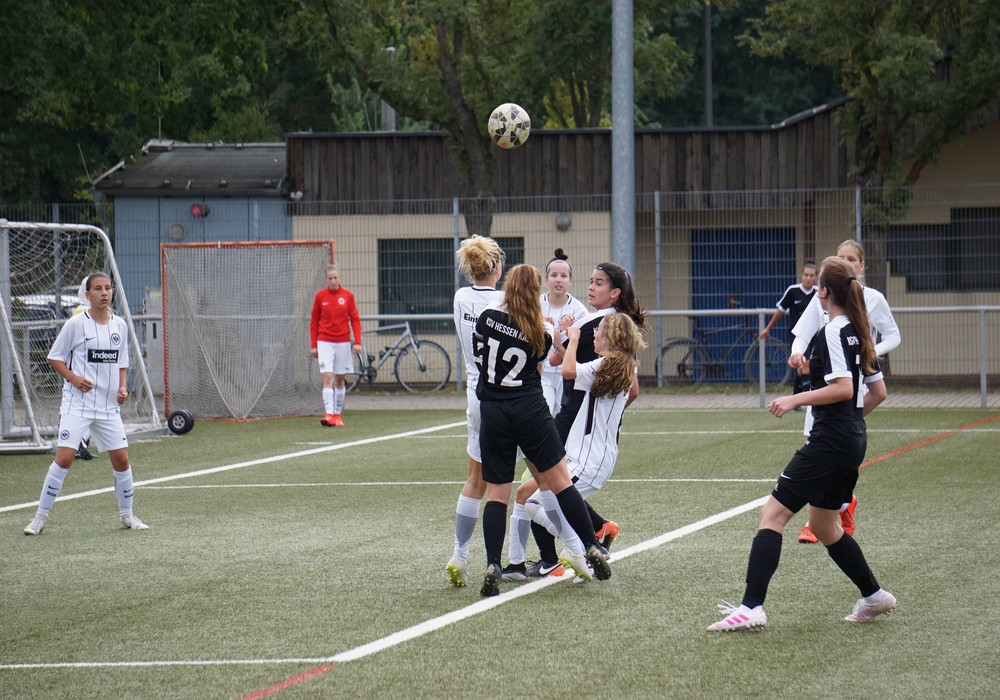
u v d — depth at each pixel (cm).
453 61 7488
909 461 4016
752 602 2064
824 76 15100
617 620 2150
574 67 8081
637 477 3825
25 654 2011
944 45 7250
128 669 1912
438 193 7781
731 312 5984
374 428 5488
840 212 7006
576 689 1758
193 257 6034
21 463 4566
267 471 4181
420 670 1866
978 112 7056
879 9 6588
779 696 1714
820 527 2103
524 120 4622
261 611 2264
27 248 6406
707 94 13125
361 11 7394
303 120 15100
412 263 7475
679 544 2797
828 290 2103
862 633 2038
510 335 2327
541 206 7494
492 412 2348
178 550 2862
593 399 2509
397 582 2491
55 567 2695
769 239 7238
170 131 13138
